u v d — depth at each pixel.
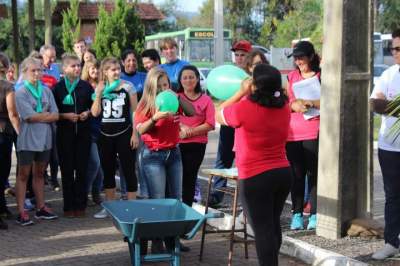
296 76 7.40
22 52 43.91
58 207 9.05
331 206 6.94
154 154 6.41
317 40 21.86
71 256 6.64
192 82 7.04
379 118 18.19
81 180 8.41
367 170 7.09
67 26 29.91
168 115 6.06
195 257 6.61
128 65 8.80
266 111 5.09
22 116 7.85
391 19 42.31
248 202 5.20
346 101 6.86
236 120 5.11
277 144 5.19
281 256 6.60
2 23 43.81
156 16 45.00
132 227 5.11
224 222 7.64
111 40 22.95
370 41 6.94
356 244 6.72
